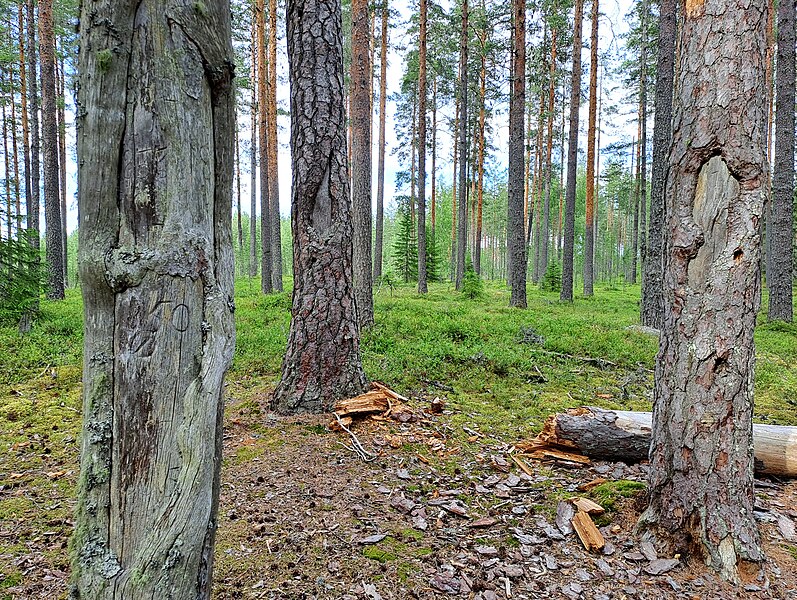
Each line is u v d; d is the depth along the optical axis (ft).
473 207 92.32
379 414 15.60
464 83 60.44
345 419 14.85
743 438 8.79
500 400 18.43
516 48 46.42
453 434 14.80
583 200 148.87
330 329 16.02
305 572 8.31
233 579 8.02
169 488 4.43
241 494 10.86
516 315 40.06
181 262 4.50
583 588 8.18
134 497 4.39
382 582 8.14
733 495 8.73
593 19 60.75
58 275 43.68
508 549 9.21
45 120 42.45
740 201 8.67
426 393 18.85
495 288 82.79
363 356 23.02
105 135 4.32
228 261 5.08
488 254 189.26
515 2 47.32
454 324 30.66
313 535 9.40
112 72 4.28
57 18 54.80
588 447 12.98
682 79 9.25
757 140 8.65
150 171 4.41
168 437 4.45
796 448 11.93
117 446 4.41
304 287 15.94
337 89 15.76
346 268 16.24
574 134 56.70
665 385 9.36
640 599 7.94
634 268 106.42
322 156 15.58
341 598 7.71
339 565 8.54
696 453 8.86
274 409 16.05
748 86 8.58
